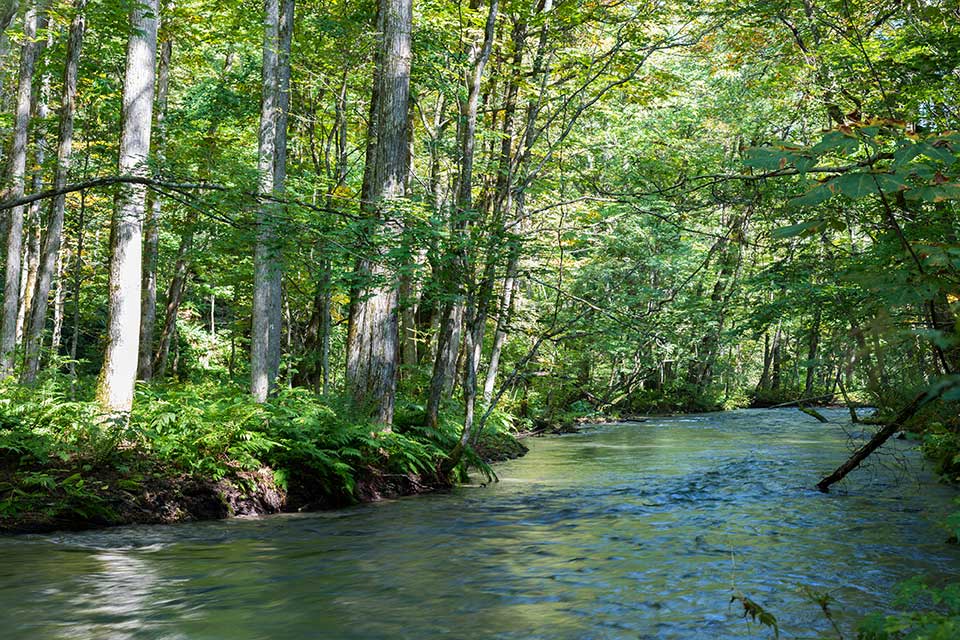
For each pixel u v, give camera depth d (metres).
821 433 24.47
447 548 8.52
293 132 22.41
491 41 14.94
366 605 6.23
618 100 21.44
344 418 12.88
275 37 16.08
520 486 13.84
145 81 12.49
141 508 9.91
